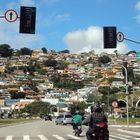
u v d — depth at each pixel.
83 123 12.95
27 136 27.06
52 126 48.25
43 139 24.22
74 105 172.75
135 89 167.75
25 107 196.50
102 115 12.92
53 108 194.25
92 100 170.50
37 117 171.38
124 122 61.19
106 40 27.69
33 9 23.64
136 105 131.00
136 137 25.75
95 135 12.62
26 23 23.50
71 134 29.53
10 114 164.75
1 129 38.84
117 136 26.78
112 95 152.88
